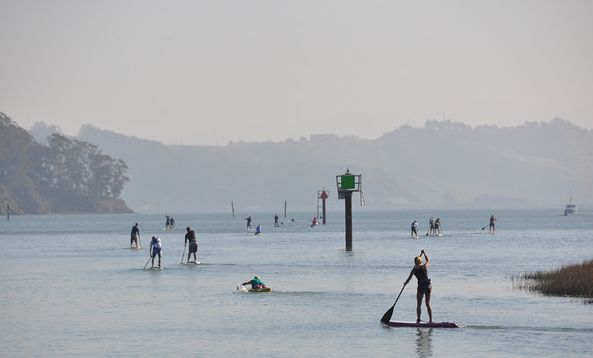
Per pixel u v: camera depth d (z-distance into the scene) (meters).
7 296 112.31
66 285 125.69
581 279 113.81
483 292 112.56
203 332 84.06
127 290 118.25
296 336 81.88
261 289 114.69
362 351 75.12
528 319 90.06
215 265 160.00
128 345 77.88
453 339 79.94
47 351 75.44
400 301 104.44
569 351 74.44
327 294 112.00
